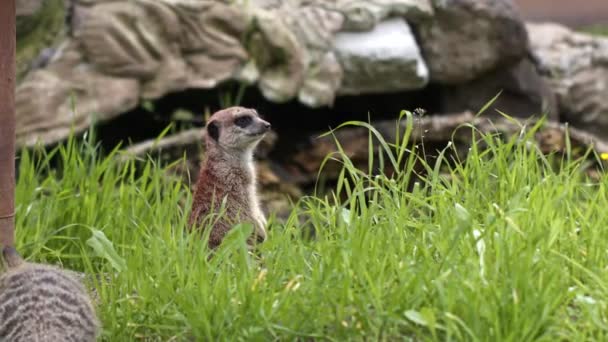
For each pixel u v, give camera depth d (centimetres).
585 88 2362
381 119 2197
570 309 864
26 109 1834
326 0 2091
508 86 2228
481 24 2158
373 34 2091
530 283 838
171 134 1978
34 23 1911
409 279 880
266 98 1997
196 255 968
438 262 921
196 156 1855
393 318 848
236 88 2014
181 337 912
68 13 1938
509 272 855
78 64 1898
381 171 1028
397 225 970
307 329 875
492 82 2228
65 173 1251
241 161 1186
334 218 1010
